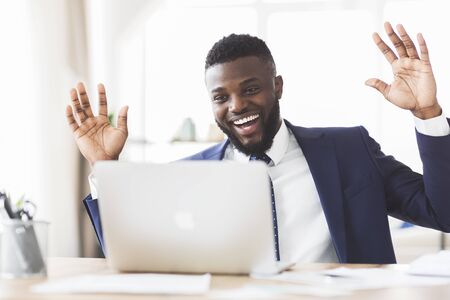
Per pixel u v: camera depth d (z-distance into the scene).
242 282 1.14
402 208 1.85
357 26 4.35
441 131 1.64
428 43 4.23
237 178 1.19
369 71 4.32
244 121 1.92
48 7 4.09
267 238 1.21
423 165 1.69
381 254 1.78
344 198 1.82
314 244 1.82
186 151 4.56
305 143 1.88
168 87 4.60
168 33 4.61
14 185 3.93
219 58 1.94
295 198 1.88
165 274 1.24
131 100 4.61
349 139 1.91
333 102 4.36
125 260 1.26
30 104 4.02
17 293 0.99
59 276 1.21
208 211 1.20
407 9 4.27
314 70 4.39
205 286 1.03
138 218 1.23
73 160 4.10
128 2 4.60
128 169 1.21
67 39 4.16
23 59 4.02
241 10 4.54
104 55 4.60
